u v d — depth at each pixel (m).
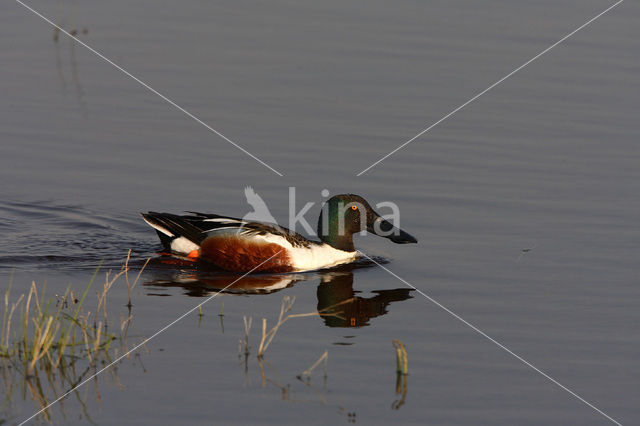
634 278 12.46
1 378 9.34
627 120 18.69
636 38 22.94
